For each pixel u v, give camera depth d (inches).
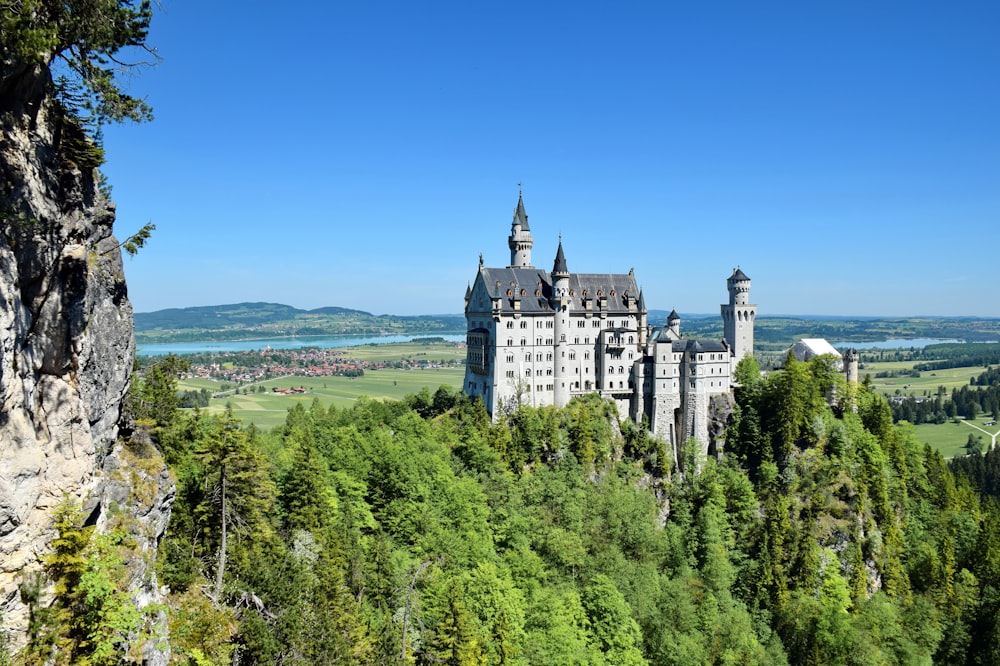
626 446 6702.8
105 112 1638.8
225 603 2265.0
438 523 4357.8
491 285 6722.4
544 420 6358.3
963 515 6683.1
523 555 4564.5
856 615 5300.2
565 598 4192.9
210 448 2516.0
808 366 7352.4
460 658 2893.7
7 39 1323.8
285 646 2251.5
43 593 1413.6
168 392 3595.0
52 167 1529.3
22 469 1406.3
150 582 1788.9
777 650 4847.4
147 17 1604.3
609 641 4033.0
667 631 4404.5
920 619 5457.7
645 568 5024.6
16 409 1405.0
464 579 3777.1
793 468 6471.5
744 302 7687.0
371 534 4227.4
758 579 5428.2
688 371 6914.4
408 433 5954.7
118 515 1734.7
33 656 1368.1
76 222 1616.6
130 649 1584.6
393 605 3255.4
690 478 6628.9
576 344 6884.8
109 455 1811.0
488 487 5378.9
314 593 2618.1
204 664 1884.8
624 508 5600.4
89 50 1569.9
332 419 6274.6
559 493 5580.7
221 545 2524.6
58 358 1553.9
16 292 1391.5
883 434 7194.9
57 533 1478.8
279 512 3508.9
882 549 6082.7
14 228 1396.4
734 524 6107.3
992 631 5359.3
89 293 1678.2
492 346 6584.6
